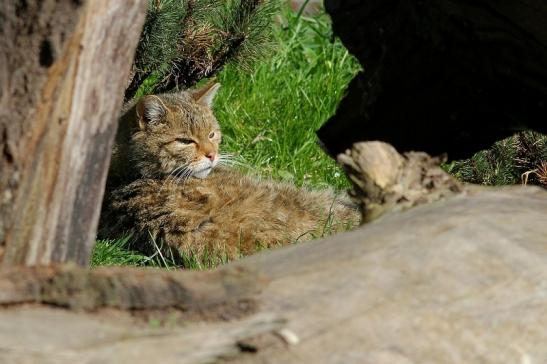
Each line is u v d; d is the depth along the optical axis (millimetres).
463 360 5223
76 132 5832
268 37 13336
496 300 5484
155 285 5184
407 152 7285
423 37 7438
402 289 5414
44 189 5781
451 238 5766
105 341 4852
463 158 8430
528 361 5324
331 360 4992
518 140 12234
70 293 5168
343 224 11797
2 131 5633
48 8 5523
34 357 4645
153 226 11766
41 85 5613
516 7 6867
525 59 7125
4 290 5094
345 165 6758
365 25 7773
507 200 6484
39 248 5832
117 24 5867
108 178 12336
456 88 7680
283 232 11688
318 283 5422
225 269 5418
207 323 5129
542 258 5727
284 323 5105
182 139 12125
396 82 7781
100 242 10844
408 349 5145
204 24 12844
